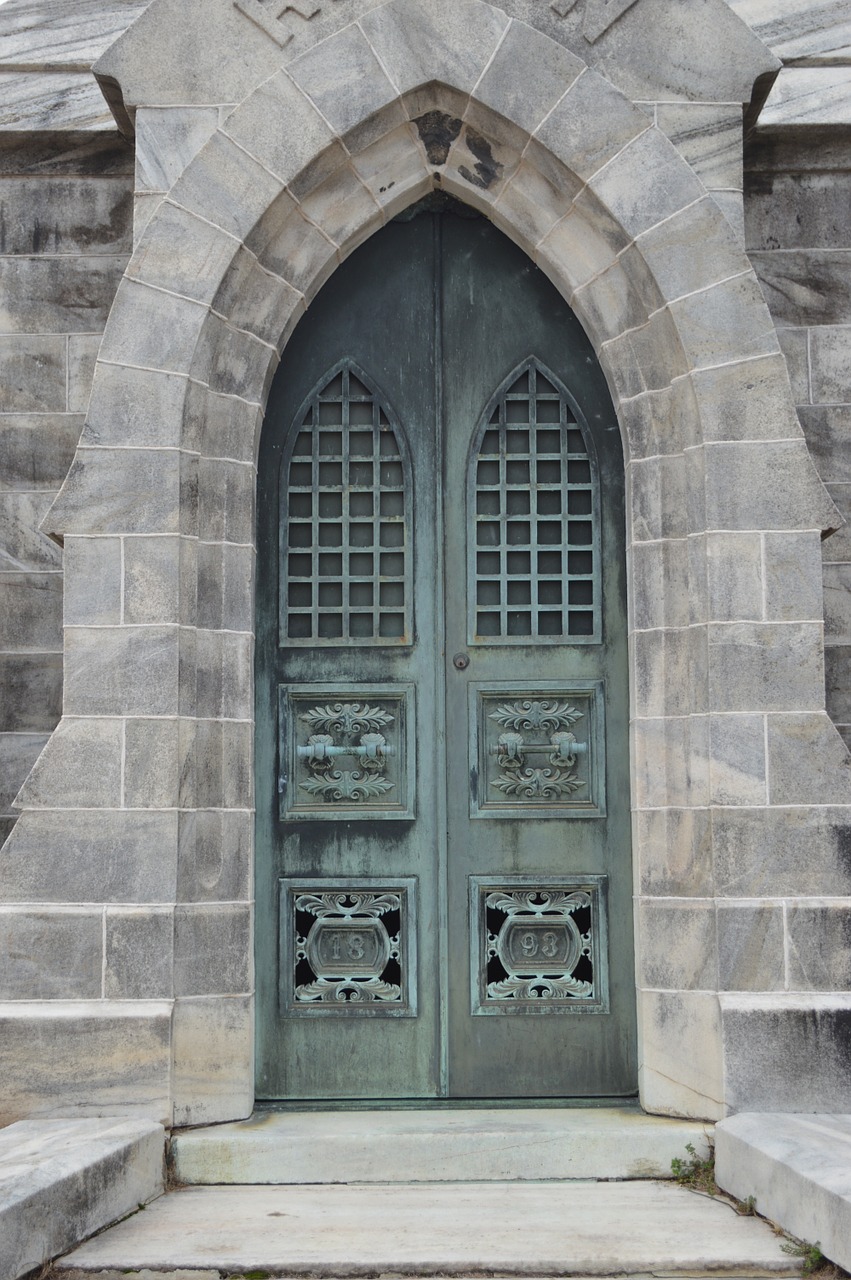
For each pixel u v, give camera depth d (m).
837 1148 5.12
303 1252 4.85
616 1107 6.36
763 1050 5.89
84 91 7.15
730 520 6.19
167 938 5.97
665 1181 5.80
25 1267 4.55
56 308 7.23
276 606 6.75
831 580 7.17
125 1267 4.73
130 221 7.23
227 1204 5.48
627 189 6.32
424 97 6.43
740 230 6.33
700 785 6.18
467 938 6.57
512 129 6.40
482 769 6.68
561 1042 6.52
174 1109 5.93
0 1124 5.84
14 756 7.07
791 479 6.19
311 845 6.62
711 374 6.24
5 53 7.19
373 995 6.54
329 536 6.81
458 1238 5.00
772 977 5.98
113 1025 5.89
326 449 6.86
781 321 7.22
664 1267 4.77
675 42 6.42
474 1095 6.48
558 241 6.61
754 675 6.12
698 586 6.26
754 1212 5.29
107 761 6.07
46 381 7.21
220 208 6.29
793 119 7.11
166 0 6.40
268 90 6.34
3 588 7.16
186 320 6.25
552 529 6.83
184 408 6.22
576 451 6.87
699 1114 6.01
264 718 6.68
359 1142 5.83
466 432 6.87
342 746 6.68
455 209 6.94
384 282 6.95
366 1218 5.27
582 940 6.59
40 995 5.96
